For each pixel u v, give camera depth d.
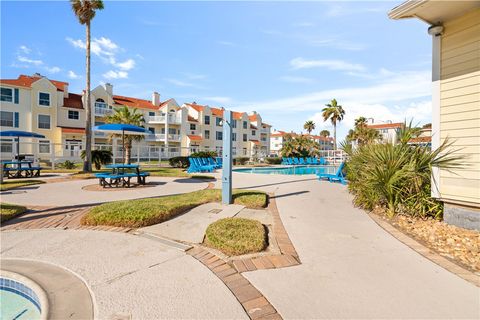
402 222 5.40
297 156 40.56
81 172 16.36
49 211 6.01
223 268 3.25
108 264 3.30
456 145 5.17
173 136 41.62
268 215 5.93
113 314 2.29
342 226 5.12
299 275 3.10
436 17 5.28
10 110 28.94
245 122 53.72
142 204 5.91
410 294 2.69
